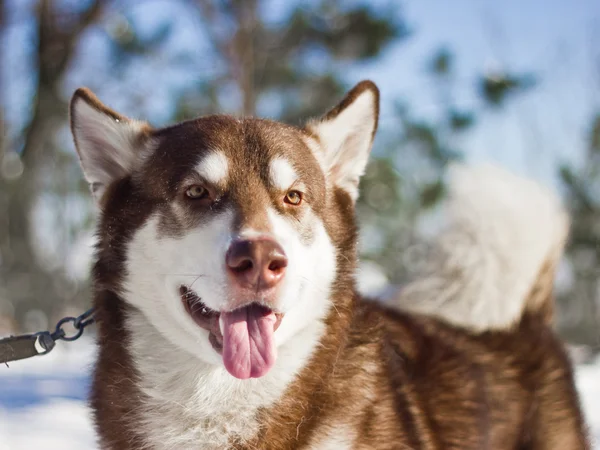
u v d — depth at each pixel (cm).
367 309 103
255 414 94
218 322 92
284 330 93
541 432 110
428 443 99
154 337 95
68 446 137
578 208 308
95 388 98
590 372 226
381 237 352
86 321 103
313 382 95
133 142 100
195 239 92
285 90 351
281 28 350
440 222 120
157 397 95
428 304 116
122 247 97
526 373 111
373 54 346
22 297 344
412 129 354
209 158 95
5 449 134
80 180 369
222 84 338
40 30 413
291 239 93
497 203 116
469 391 104
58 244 363
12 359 99
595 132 321
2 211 376
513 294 113
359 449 94
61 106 399
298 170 97
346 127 104
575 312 329
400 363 102
